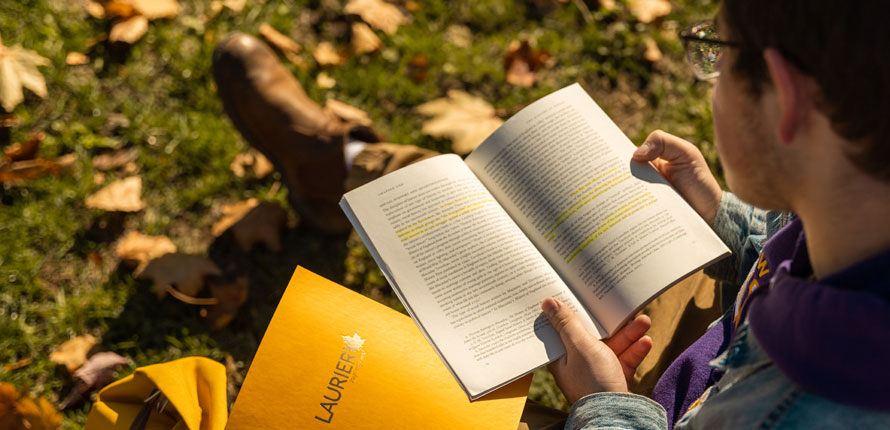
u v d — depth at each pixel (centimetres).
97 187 214
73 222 206
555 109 132
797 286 62
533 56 254
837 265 64
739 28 63
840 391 58
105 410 113
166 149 223
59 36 235
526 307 114
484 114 233
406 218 121
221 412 107
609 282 115
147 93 233
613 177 123
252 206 213
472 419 107
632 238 117
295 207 211
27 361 183
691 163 128
